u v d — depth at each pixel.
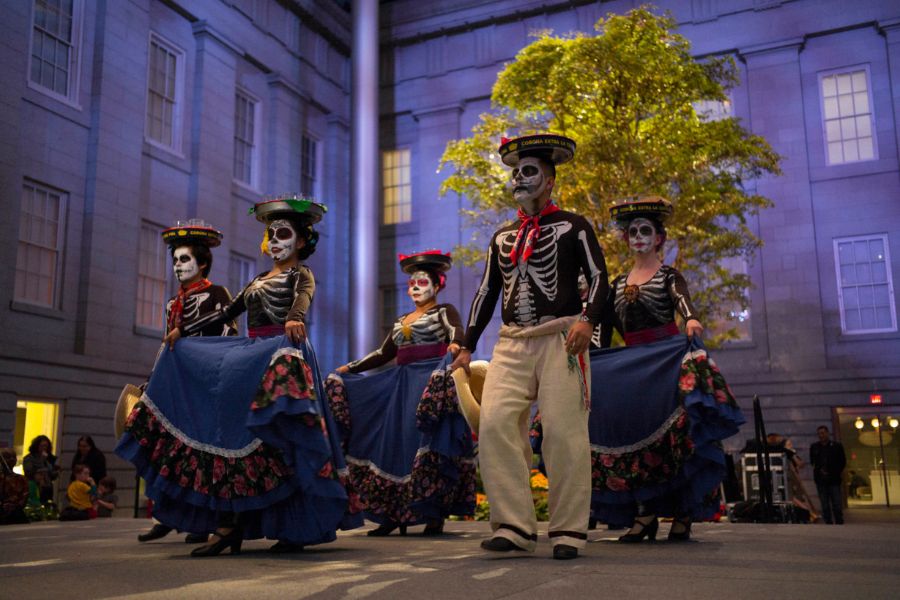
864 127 18.97
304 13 22.03
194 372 4.09
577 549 3.44
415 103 23.05
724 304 18.72
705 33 20.11
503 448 3.56
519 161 3.79
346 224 23.03
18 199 14.10
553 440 3.50
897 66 18.72
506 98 15.04
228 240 18.81
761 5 19.77
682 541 4.56
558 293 3.63
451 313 6.13
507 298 3.73
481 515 9.41
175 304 5.12
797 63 19.41
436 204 22.36
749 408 18.55
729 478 10.54
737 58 19.92
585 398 3.57
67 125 15.20
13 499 9.43
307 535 3.88
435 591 2.47
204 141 18.28
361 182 20.72
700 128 14.23
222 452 3.91
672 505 4.66
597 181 13.62
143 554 3.99
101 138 15.65
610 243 13.39
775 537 4.83
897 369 17.73
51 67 15.20
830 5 19.31
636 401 4.68
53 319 14.57
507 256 3.73
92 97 15.74
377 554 3.85
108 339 15.41
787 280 18.77
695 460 4.51
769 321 18.75
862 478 17.72
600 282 3.55
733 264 19.16
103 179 15.61
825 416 18.05
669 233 13.77
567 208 13.92
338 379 6.16
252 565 3.30
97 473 13.25
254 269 19.78
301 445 3.79
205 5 18.69
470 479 6.00
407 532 6.15
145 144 16.86
